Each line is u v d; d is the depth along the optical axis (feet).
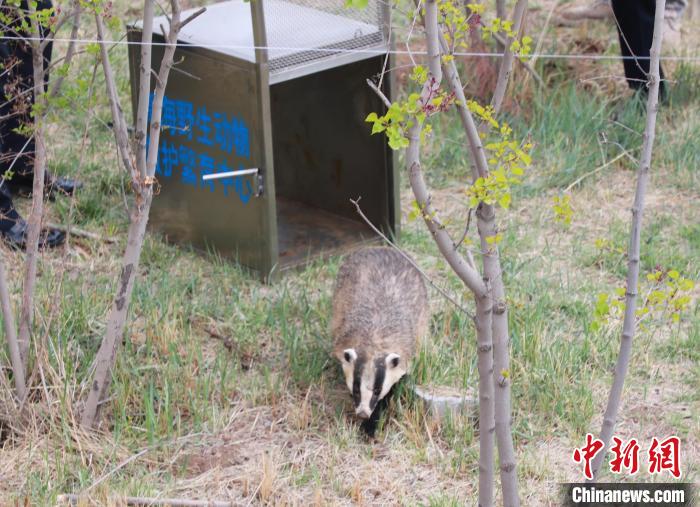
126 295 19.11
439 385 21.54
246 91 24.02
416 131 13.19
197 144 25.72
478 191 13.10
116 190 28.86
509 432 15.23
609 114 32.86
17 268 24.50
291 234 27.81
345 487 18.83
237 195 25.20
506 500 15.52
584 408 20.65
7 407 19.74
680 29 36.81
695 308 23.98
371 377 20.07
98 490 18.29
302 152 28.99
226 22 25.61
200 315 23.67
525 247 27.07
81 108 19.34
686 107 33.68
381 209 27.45
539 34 37.35
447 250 13.78
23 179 28.04
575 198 29.55
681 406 21.09
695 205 29.17
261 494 18.47
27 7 24.58
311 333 22.98
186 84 25.40
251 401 21.09
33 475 18.60
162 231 27.43
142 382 21.20
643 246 26.61
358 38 25.38
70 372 21.02
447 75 13.69
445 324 23.32
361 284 22.38
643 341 22.88
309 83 27.84
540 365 21.81
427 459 19.61
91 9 17.25
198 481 18.84
